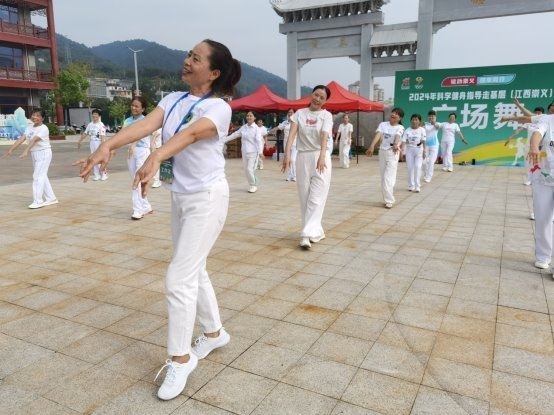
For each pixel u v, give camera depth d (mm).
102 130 11016
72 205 7605
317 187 5004
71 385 2412
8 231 5797
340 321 3189
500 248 5000
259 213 6988
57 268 4336
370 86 21781
